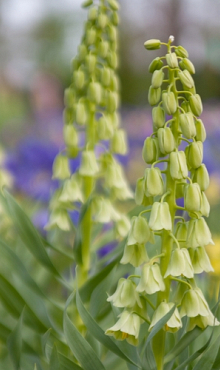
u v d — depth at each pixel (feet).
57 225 3.55
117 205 5.30
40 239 3.30
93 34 3.44
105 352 3.42
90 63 3.44
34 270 3.98
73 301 3.40
